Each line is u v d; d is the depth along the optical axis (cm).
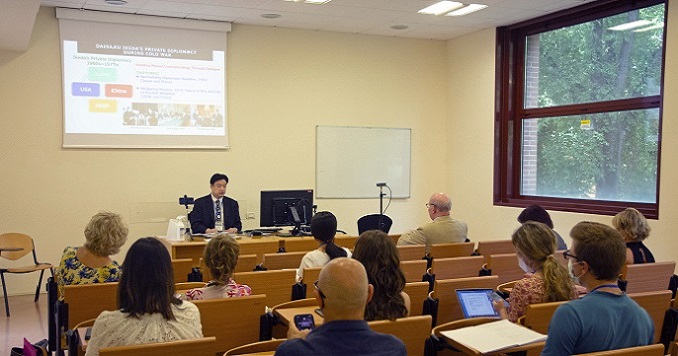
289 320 289
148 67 734
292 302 322
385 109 870
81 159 707
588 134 721
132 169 731
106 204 720
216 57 766
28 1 459
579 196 736
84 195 709
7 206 675
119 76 721
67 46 695
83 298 325
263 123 797
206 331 280
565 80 751
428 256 508
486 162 828
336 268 180
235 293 304
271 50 799
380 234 259
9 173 675
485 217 833
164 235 744
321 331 177
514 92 812
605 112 698
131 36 725
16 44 636
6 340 509
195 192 763
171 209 750
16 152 678
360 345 174
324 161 834
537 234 288
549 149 776
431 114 901
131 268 231
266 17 743
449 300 337
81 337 285
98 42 709
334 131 838
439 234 539
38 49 683
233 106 781
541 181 789
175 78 748
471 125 856
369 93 858
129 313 229
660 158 604
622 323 208
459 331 246
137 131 732
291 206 644
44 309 614
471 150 856
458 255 513
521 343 231
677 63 584
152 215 741
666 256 598
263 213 635
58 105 695
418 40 888
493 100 812
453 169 895
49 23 687
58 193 697
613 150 689
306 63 819
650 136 646
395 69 874
